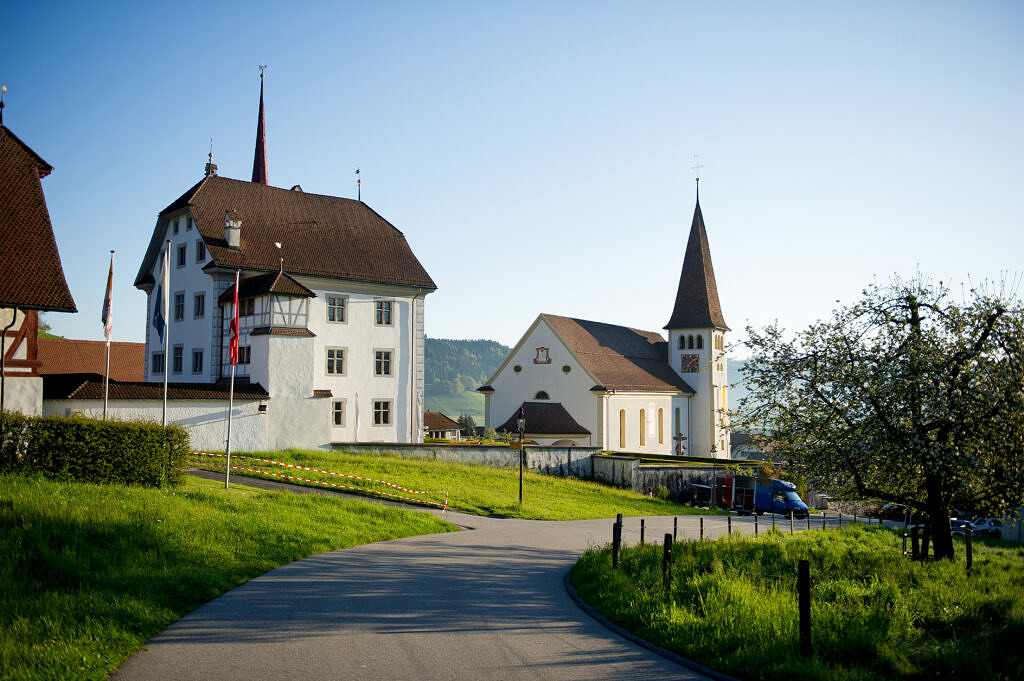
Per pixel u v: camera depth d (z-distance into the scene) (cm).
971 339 1792
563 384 6462
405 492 2941
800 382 1936
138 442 1962
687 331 7962
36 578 1063
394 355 4762
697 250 8062
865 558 1855
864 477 1914
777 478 4453
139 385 3130
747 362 2030
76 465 1872
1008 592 1434
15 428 1853
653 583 1265
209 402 3231
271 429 3431
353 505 2238
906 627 1033
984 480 1750
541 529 2562
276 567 1478
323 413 3625
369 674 835
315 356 4412
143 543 1348
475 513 2861
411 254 5069
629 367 7144
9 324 2400
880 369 1805
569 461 4884
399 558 1677
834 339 1923
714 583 1226
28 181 2577
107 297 2548
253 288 3709
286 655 898
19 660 786
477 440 5472
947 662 888
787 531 3027
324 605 1163
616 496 4125
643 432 6894
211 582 1239
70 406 2800
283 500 2102
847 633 948
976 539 3234
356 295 4612
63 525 1284
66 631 888
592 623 1109
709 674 859
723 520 3653
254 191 4712
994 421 1702
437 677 833
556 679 837
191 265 4341
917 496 1953
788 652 893
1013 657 921
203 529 1545
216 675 820
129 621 976
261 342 3544
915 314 1903
